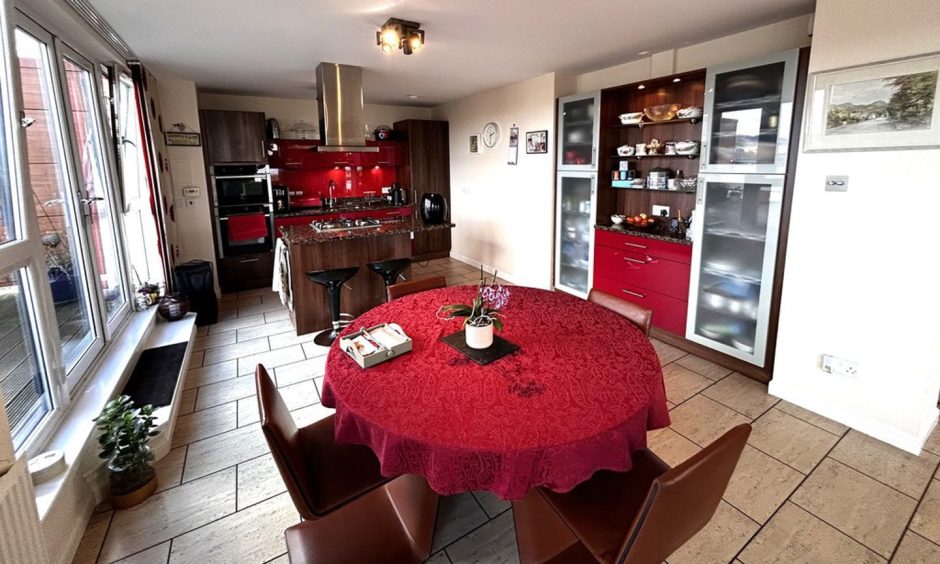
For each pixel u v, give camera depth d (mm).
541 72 4426
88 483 1896
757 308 2934
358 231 4012
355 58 3736
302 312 3863
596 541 1233
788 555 1672
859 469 2109
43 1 2119
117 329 3127
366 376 1544
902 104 2053
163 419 2355
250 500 1990
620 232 3861
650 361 1630
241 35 3027
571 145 4465
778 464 2150
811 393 2594
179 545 1755
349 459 1570
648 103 3855
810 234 2461
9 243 1789
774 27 2961
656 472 1466
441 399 1396
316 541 1607
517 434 1225
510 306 2232
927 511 1854
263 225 5242
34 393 1964
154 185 3803
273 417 1291
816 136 2365
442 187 6676
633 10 2684
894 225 2148
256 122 5023
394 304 2285
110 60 3182
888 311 2223
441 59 3832
